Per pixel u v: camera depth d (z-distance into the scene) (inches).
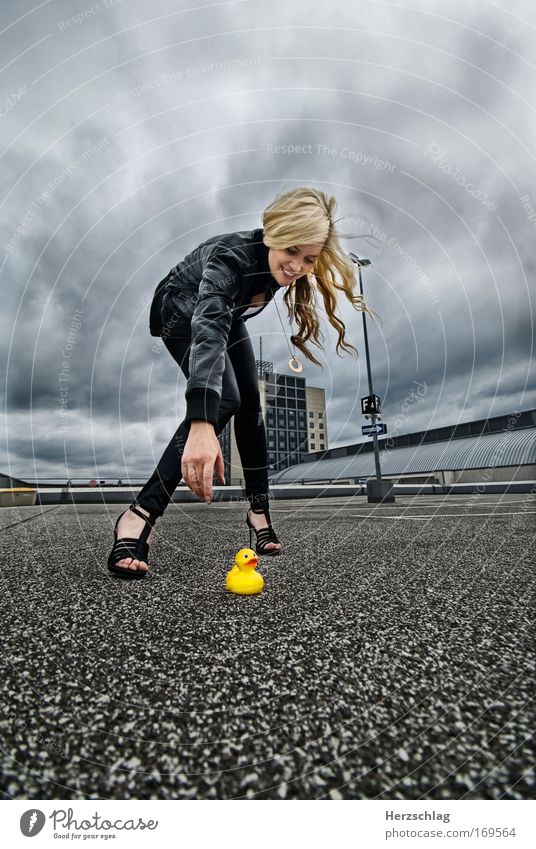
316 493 430.6
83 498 331.9
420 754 19.1
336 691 24.8
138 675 27.0
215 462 48.3
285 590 48.4
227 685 25.6
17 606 42.3
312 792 17.3
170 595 46.6
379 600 43.8
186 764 18.7
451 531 102.7
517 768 18.3
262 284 63.1
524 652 30.0
